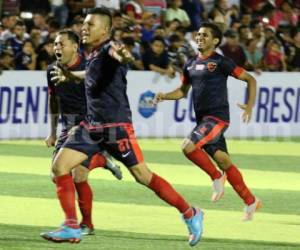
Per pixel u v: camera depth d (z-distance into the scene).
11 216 18.97
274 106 36.66
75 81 16.20
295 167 28.45
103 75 15.47
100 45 15.59
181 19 39.41
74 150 15.52
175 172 26.59
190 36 38.75
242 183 19.12
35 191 22.45
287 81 36.84
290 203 21.61
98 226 18.06
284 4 42.81
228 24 40.66
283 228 18.39
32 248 15.71
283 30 40.78
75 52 17.05
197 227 15.91
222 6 40.56
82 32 15.54
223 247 16.27
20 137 33.38
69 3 37.59
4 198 21.33
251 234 17.64
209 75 19.59
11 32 33.84
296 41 39.53
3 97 32.84
